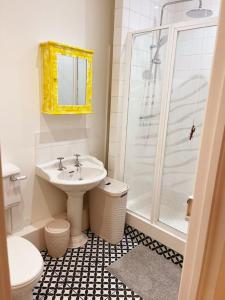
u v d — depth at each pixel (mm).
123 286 1808
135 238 2393
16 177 1727
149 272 1959
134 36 2254
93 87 2307
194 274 707
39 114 1943
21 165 1921
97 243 2291
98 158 2551
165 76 2119
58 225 2072
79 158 2289
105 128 2541
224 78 563
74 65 2008
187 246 731
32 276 1300
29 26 1735
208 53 2227
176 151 2484
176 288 1811
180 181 2549
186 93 2316
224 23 549
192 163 2445
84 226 2477
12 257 1414
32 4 1718
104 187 2254
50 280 1830
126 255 2146
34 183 2051
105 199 2217
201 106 2320
